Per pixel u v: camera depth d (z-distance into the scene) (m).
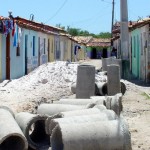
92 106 10.32
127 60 25.12
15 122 8.98
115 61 24.88
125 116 12.99
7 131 8.18
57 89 19.72
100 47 86.69
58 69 23.73
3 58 23.22
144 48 25.62
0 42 22.61
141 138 10.07
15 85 20.86
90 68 15.02
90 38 90.50
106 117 8.48
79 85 15.05
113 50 46.69
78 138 7.67
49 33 35.62
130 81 24.86
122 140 7.84
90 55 86.94
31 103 15.30
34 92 18.67
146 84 23.53
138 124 11.70
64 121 8.16
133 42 31.42
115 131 7.88
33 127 10.63
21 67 26.73
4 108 10.26
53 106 11.13
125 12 24.92
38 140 9.71
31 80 22.11
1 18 21.81
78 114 9.08
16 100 16.12
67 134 7.68
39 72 23.52
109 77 16.48
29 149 9.28
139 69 28.14
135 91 19.58
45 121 9.37
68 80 22.11
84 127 7.82
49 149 8.94
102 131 7.82
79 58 69.25
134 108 14.41
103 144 7.74
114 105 10.73
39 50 32.59
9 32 23.36
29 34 28.53
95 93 16.88
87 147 7.66
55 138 8.12
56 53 41.72
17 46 25.27
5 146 8.72
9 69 24.05
